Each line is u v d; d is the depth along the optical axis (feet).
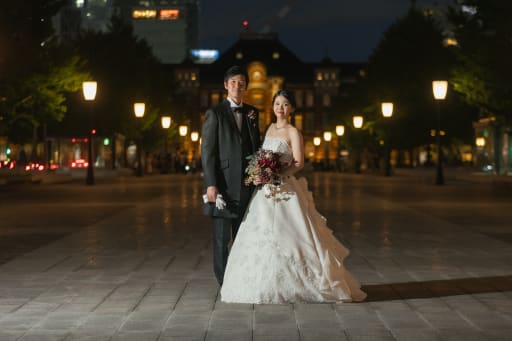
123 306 21.18
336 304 21.17
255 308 20.67
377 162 199.21
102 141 148.36
